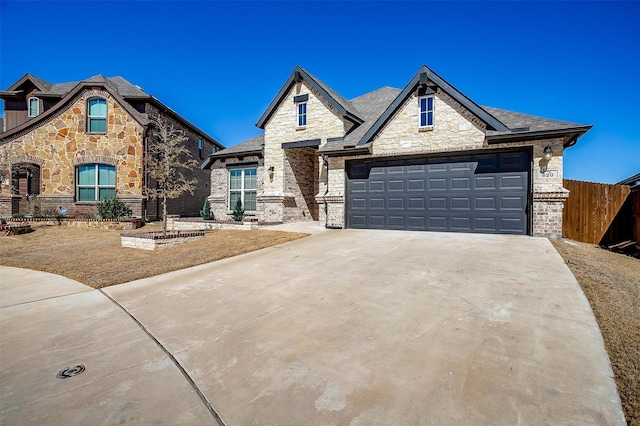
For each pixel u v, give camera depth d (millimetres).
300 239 10508
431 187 11727
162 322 4383
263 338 3779
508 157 10672
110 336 3982
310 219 17625
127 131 18234
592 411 2375
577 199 12320
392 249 8359
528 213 10312
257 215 16672
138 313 4758
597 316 4070
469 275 5844
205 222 14508
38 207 17281
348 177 13164
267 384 2861
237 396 2705
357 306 4633
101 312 4848
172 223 15695
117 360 3373
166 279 6594
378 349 3402
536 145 10086
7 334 4090
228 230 12852
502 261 6770
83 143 18234
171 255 8719
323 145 14523
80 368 3223
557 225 9852
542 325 3807
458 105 11094
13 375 3109
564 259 6953
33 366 3279
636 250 10711
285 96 15906
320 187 14648
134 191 18094
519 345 3363
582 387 2650
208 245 9867
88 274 7023
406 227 12109
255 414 2471
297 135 15523
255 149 16969
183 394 2756
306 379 2914
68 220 15016
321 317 4312
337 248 8773
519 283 5332
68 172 18172
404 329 3844
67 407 2598
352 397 2629
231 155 17594
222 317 4477
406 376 2893
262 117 16172
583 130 9234
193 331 4059
